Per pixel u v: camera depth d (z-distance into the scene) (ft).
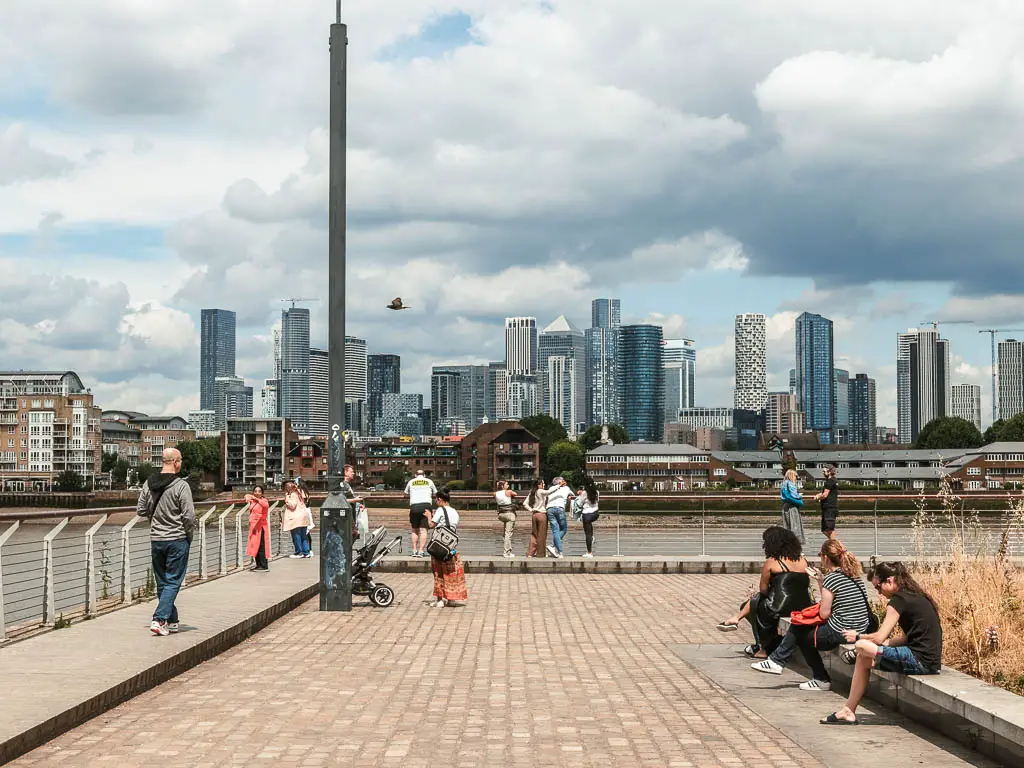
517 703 34.76
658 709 34.12
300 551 90.48
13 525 43.86
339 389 61.77
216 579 70.90
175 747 28.32
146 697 35.42
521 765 26.66
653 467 622.54
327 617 58.54
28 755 27.35
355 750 28.09
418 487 90.43
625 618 58.90
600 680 39.42
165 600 44.65
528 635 51.75
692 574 88.02
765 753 28.19
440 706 34.14
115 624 47.67
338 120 62.39
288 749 28.14
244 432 619.26
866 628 37.81
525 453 610.65
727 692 37.37
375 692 36.55
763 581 43.16
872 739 30.01
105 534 58.44
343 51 62.64
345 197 62.34
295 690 36.83
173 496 45.19
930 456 613.11
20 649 40.70
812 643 38.19
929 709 31.27
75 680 34.47
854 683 32.04
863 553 98.48
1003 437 609.83
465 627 54.65
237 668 41.52
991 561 47.55
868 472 609.01
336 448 61.72
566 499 94.58
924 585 45.96
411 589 75.41
